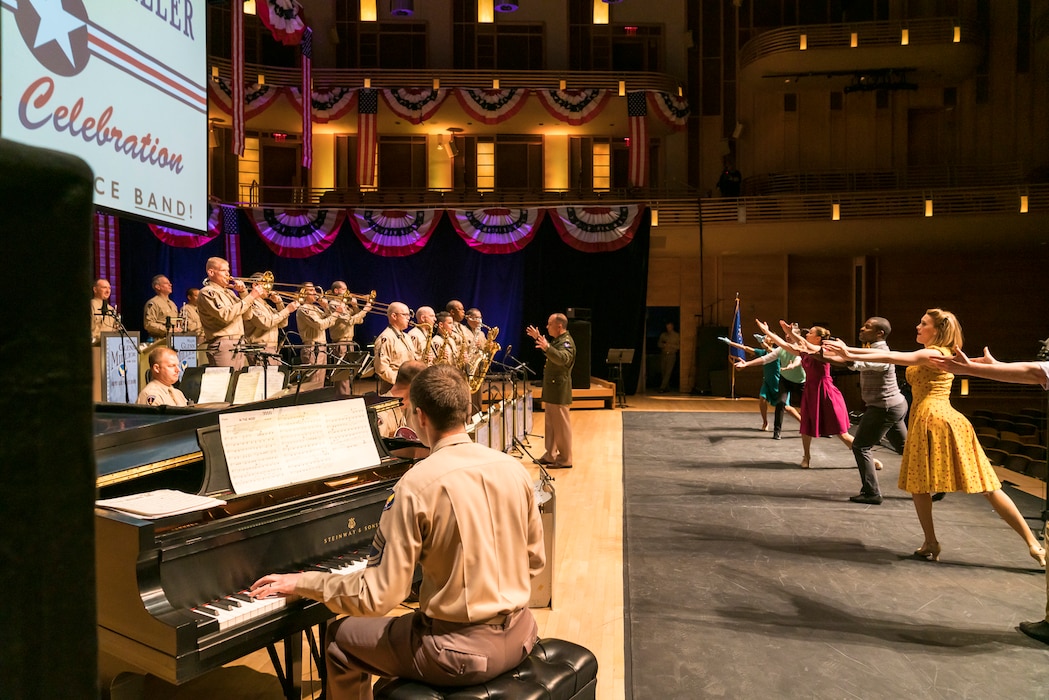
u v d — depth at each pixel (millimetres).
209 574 2082
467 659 2045
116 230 12719
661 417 11859
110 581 1933
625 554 4730
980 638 3418
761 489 6555
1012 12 17219
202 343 5637
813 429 7324
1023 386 16312
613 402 13055
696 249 16000
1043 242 15531
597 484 6781
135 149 2930
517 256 14992
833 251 16406
